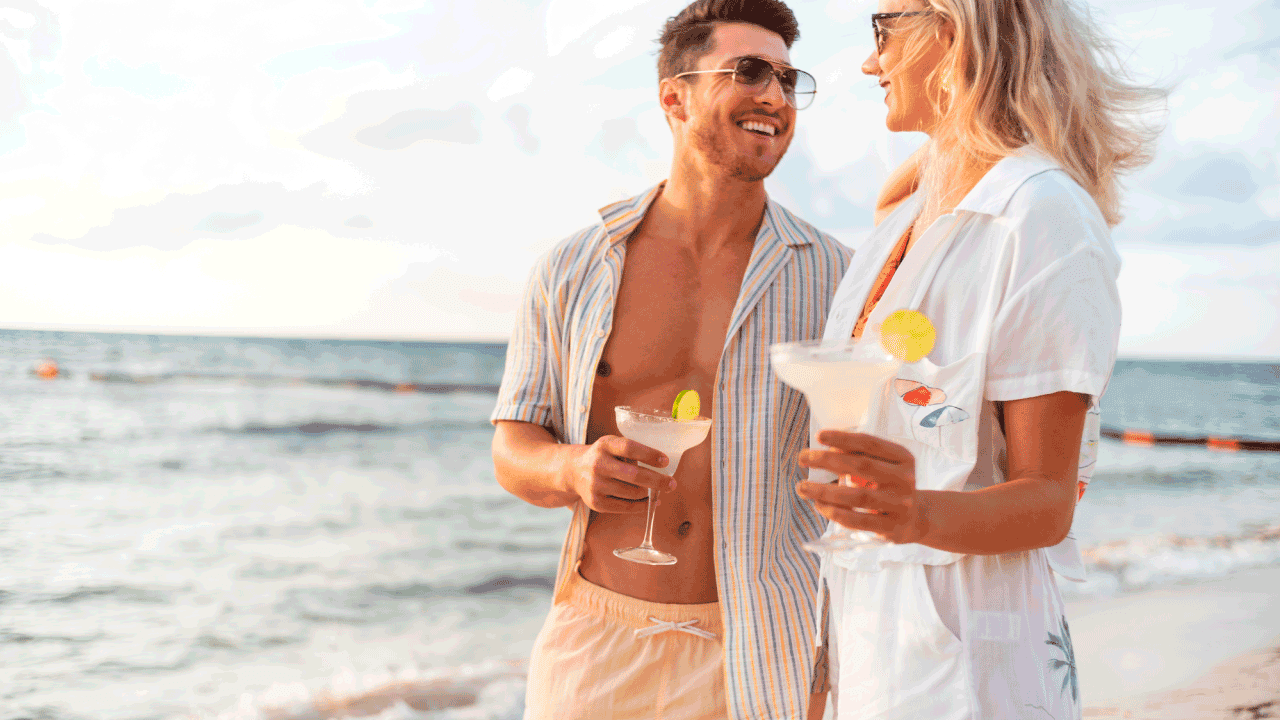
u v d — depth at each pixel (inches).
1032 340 48.8
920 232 60.7
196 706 267.7
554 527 562.9
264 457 778.2
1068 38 54.7
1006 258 50.5
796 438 83.3
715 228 85.0
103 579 427.5
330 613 381.7
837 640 59.4
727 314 83.7
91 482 660.1
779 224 84.7
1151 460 876.0
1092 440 60.0
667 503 80.8
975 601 50.8
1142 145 58.5
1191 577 386.0
